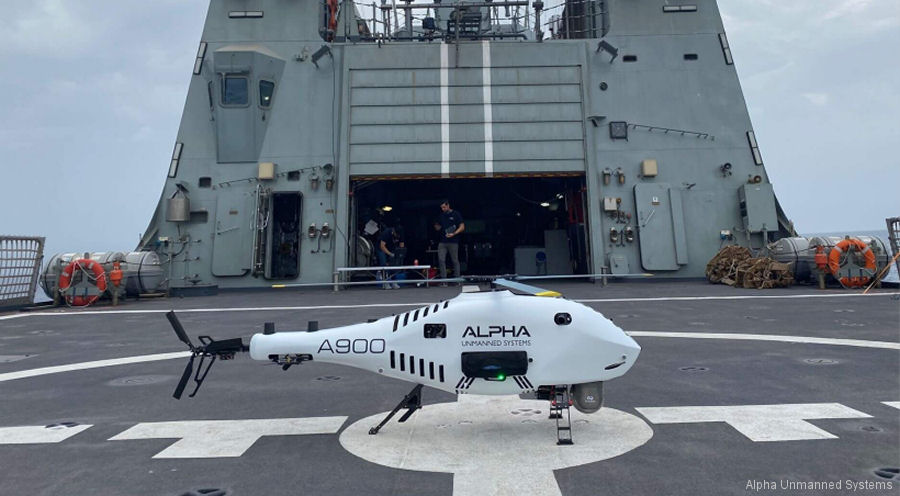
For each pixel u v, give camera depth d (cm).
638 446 375
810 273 1527
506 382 397
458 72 1870
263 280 1762
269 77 1838
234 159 1814
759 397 483
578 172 1822
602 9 1991
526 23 2445
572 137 1836
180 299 1573
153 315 1191
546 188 2523
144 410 495
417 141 1831
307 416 467
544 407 480
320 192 1809
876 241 1462
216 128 1816
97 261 1565
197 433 427
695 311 1043
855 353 647
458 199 2667
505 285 403
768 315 968
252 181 1806
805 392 495
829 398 474
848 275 1402
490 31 2197
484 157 1822
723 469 332
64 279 1470
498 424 434
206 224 1780
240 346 416
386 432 420
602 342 395
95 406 511
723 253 1659
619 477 325
